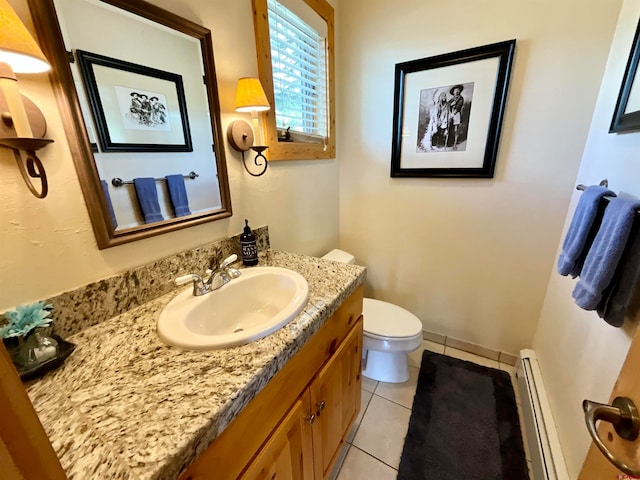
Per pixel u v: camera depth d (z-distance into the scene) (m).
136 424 0.48
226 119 1.09
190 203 0.99
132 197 0.83
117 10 0.73
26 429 0.27
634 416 0.42
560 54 1.25
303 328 0.74
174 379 0.58
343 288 0.96
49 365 0.60
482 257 1.67
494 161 1.48
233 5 1.05
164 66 0.86
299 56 1.45
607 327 0.85
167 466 0.41
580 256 0.95
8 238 0.61
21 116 0.53
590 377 0.91
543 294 1.56
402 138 1.71
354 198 1.99
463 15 1.39
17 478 0.26
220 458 0.54
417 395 1.53
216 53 1.01
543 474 1.03
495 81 1.38
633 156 0.83
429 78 1.54
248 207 1.25
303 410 0.80
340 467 1.20
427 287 1.91
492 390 1.55
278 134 1.39
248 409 0.59
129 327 0.76
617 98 0.98
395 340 1.46
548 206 1.43
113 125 0.76
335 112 1.80
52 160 0.66
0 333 0.56
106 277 0.79
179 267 0.97
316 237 1.83
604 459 0.51
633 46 0.91
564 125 1.31
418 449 1.26
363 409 1.47
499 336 1.75
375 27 1.62
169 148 0.91
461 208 1.66
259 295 1.07
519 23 1.29
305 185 1.64
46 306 0.63
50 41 0.62
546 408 1.22
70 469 0.41
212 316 0.91
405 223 1.86
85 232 0.73
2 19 0.49
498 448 1.25
